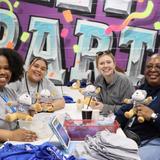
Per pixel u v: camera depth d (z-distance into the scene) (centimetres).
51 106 252
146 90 250
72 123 199
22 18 411
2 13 409
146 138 237
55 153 149
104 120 206
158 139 236
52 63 418
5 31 412
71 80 418
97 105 262
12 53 216
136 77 416
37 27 413
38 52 416
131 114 219
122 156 152
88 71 418
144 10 410
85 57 417
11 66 213
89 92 275
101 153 154
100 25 412
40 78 279
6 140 183
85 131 192
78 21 412
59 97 280
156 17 411
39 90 279
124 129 236
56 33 414
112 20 412
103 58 294
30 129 196
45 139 185
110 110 270
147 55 416
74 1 409
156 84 246
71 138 191
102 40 415
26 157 146
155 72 244
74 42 415
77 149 163
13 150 153
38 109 232
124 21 412
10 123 200
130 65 418
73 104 283
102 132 174
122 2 409
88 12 411
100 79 308
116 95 292
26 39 414
